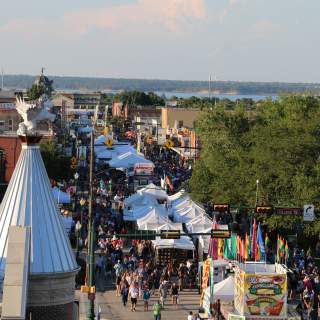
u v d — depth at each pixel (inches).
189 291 2906.0
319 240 3614.7
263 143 3996.1
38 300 1107.3
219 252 2780.5
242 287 2325.3
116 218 3831.2
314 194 3641.7
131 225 3769.7
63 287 1125.1
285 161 3796.8
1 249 1119.6
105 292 2859.3
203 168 4429.1
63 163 5265.8
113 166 5502.0
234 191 3944.4
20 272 1033.5
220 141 4781.0
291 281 2763.3
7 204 1149.7
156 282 2925.7
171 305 2709.2
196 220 3329.2
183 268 2945.4
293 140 3843.5
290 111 4953.3
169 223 3307.1
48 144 5364.2
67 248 1149.1
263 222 3540.8
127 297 2684.5
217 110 4968.0
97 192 4621.1
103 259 3152.1
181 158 6678.2
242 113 4977.9
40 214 1142.3
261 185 3791.8
